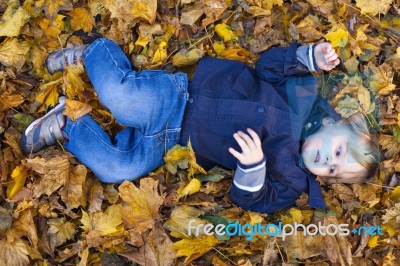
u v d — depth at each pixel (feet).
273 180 6.41
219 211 6.41
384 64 7.16
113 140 6.34
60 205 6.00
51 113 6.20
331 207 6.72
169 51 6.90
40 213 5.93
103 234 5.94
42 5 6.49
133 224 5.95
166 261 5.91
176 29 6.91
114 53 6.21
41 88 6.36
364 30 7.41
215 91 6.30
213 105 6.23
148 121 6.15
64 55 6.36
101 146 6.13
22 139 6.08
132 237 5.96
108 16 6.81
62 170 5.94
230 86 6.32
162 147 6.26
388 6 7.37
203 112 6.23
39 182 5.89
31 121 6.29
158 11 6.93
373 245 6.53
